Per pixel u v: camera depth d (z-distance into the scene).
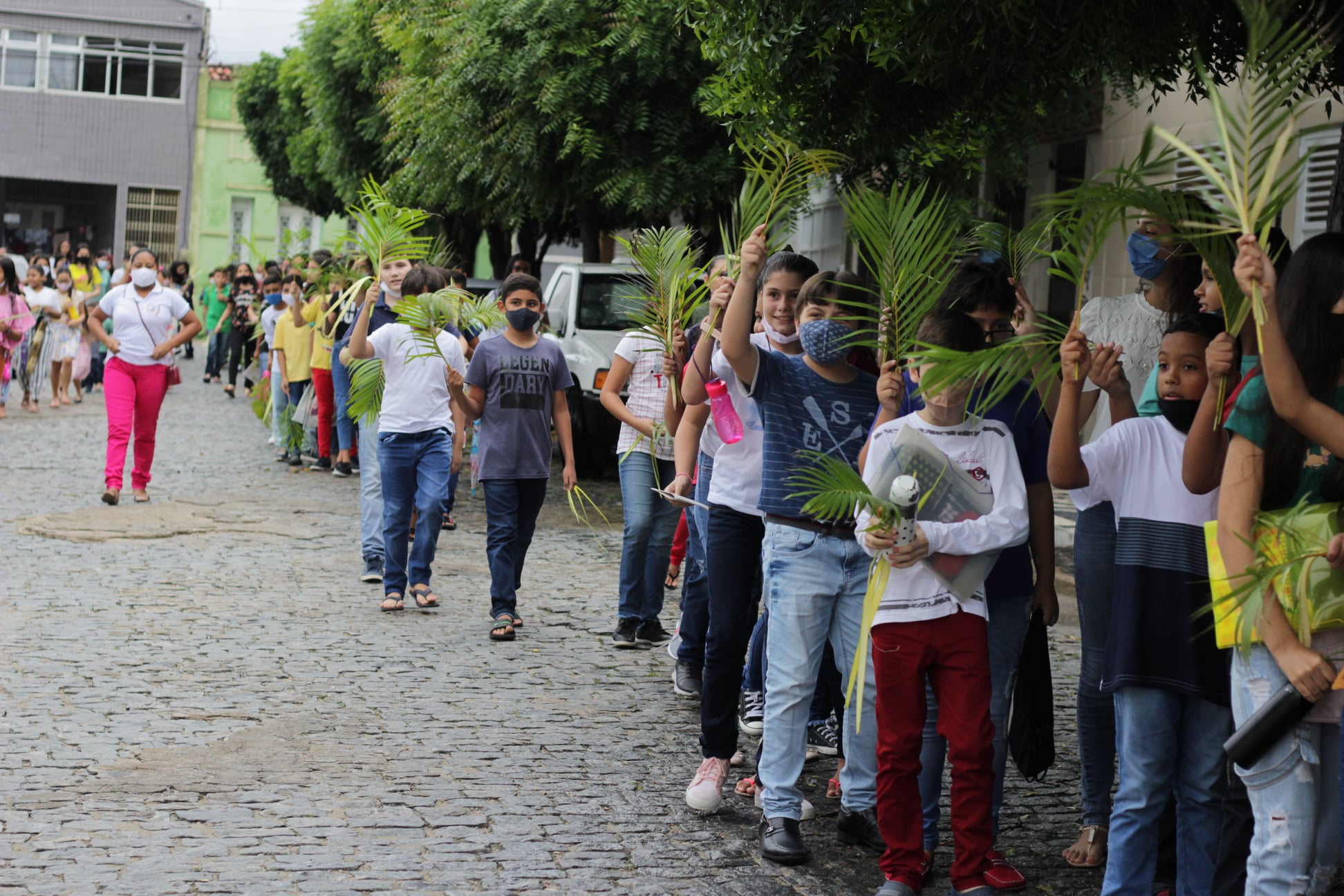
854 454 4.70
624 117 14.56
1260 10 3.29
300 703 6.27
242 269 24.33
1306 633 3.30
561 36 14.54
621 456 7.56
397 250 8.45
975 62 5.62
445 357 7.97
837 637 4.77
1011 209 16.14
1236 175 3.18
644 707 6.46
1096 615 4.63
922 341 4.28
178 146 47.84
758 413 5.12
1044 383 4.51
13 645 7.07
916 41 5.33
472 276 25.56
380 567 9.12
